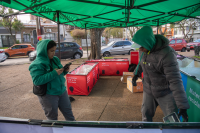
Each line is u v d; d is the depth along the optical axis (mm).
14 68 9547
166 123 1087
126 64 6551
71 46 12945
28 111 3635
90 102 3979
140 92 4555
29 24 30062
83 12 4406
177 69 1620
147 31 1631
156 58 1714
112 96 4336
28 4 3221
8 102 4207
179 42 16906
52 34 32906
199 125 1068
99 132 1151
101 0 3480
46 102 1992
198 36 38594
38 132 1233
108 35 45500
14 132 1271
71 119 2346
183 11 4633
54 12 4230
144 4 3309
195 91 2193
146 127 1102
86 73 4480
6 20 25719
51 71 1976
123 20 5875
